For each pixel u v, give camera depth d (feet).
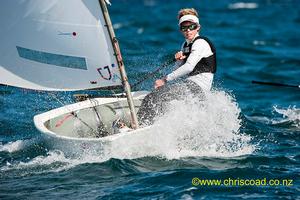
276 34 245.45
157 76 134.00
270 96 141.79
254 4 353.10
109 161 88.22
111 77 91.09
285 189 81.35
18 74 94.43
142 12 328.49
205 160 90.58
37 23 90.58
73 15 88.74
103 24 88.48
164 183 82.74
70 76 92.58
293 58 191.31
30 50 92.53
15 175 87.61
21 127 111.14
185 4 357.61
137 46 207.92
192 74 95.25
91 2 87.56
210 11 326.85
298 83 157.89
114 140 85.56
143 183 82.79
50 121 95.71
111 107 101.65
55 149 91.56
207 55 94.84
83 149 87.92
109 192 80.33
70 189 81.82
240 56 195.93
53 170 88.28
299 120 117.29
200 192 80.02
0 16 92.12
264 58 192.85
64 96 123.65
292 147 99.35
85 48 90.07
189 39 95.81
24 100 125.80
